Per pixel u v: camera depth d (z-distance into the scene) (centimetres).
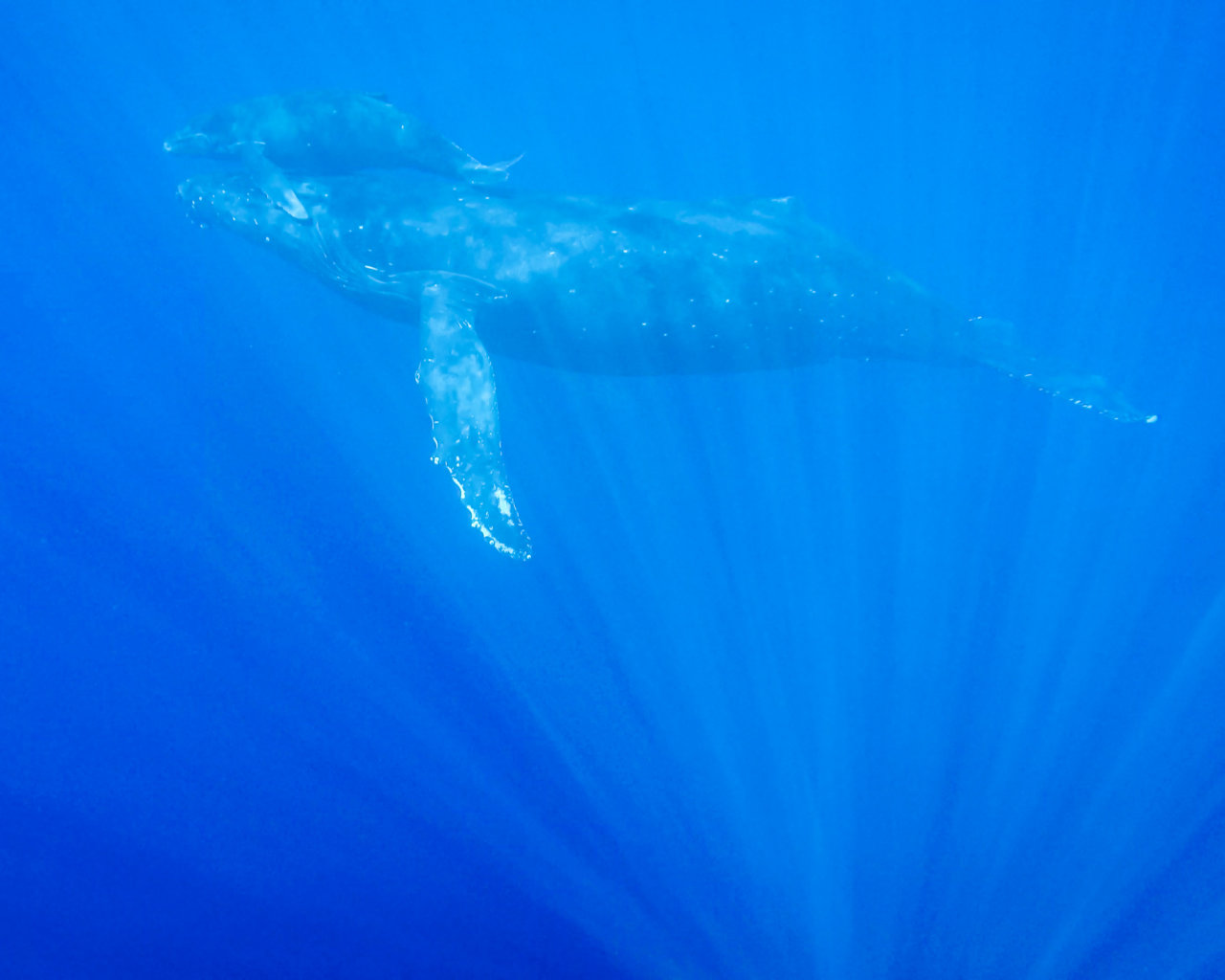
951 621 967
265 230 1113
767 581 1022
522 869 815
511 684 965
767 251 983
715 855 812
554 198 1018
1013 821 789
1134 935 692
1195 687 866
